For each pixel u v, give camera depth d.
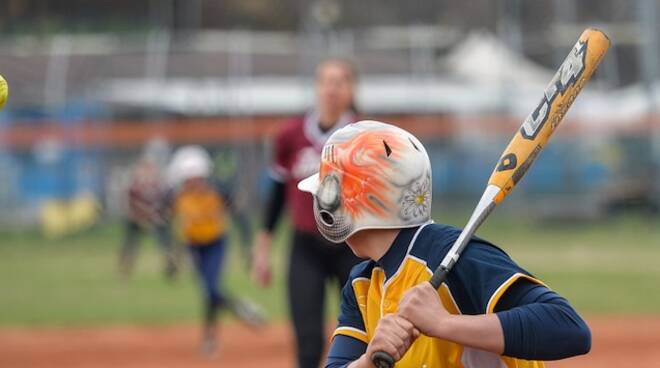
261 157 53.66
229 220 50.34
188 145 53.88
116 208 53.72
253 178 53.25
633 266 38.44
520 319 6.36
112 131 53.78
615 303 29.64
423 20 73.56
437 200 55.88
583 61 7.09
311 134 15.12
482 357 6.88
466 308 6.75
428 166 7.01
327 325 24.83
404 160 6.90
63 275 39.19
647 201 55.75
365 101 55.84
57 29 70.75
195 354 23.12
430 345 6.91
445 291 6.72
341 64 15.20
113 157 53.78
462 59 62.53
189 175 24.44
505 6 57.62
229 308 23.28
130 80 55.84
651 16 54.75
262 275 16.31
